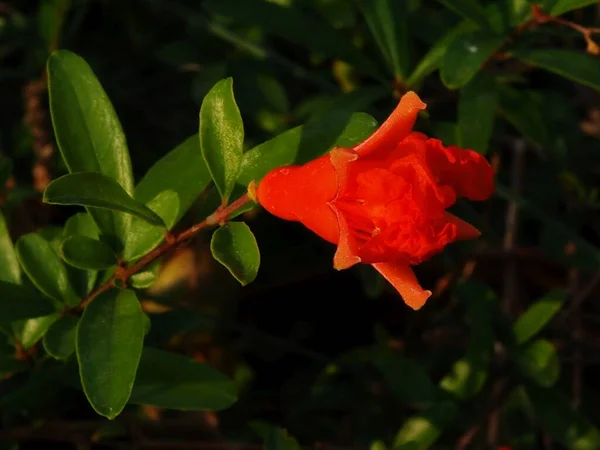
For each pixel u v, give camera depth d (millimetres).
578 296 491
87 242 356
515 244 506
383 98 443
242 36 484
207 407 389
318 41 428
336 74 490
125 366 345
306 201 333
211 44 502
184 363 395
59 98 367
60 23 487
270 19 429
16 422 419
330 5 466
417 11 460
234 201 357
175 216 358
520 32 402
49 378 387
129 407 436
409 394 428
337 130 362
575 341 484
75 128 368
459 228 345
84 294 377
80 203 343
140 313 354
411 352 493
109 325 351
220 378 396
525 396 454
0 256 392
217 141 347
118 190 347
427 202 328
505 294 503
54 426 425
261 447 448
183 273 499
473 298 436
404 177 329
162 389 390
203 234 498
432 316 496
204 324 454
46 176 476
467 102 409
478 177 340
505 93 436
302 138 362
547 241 491
